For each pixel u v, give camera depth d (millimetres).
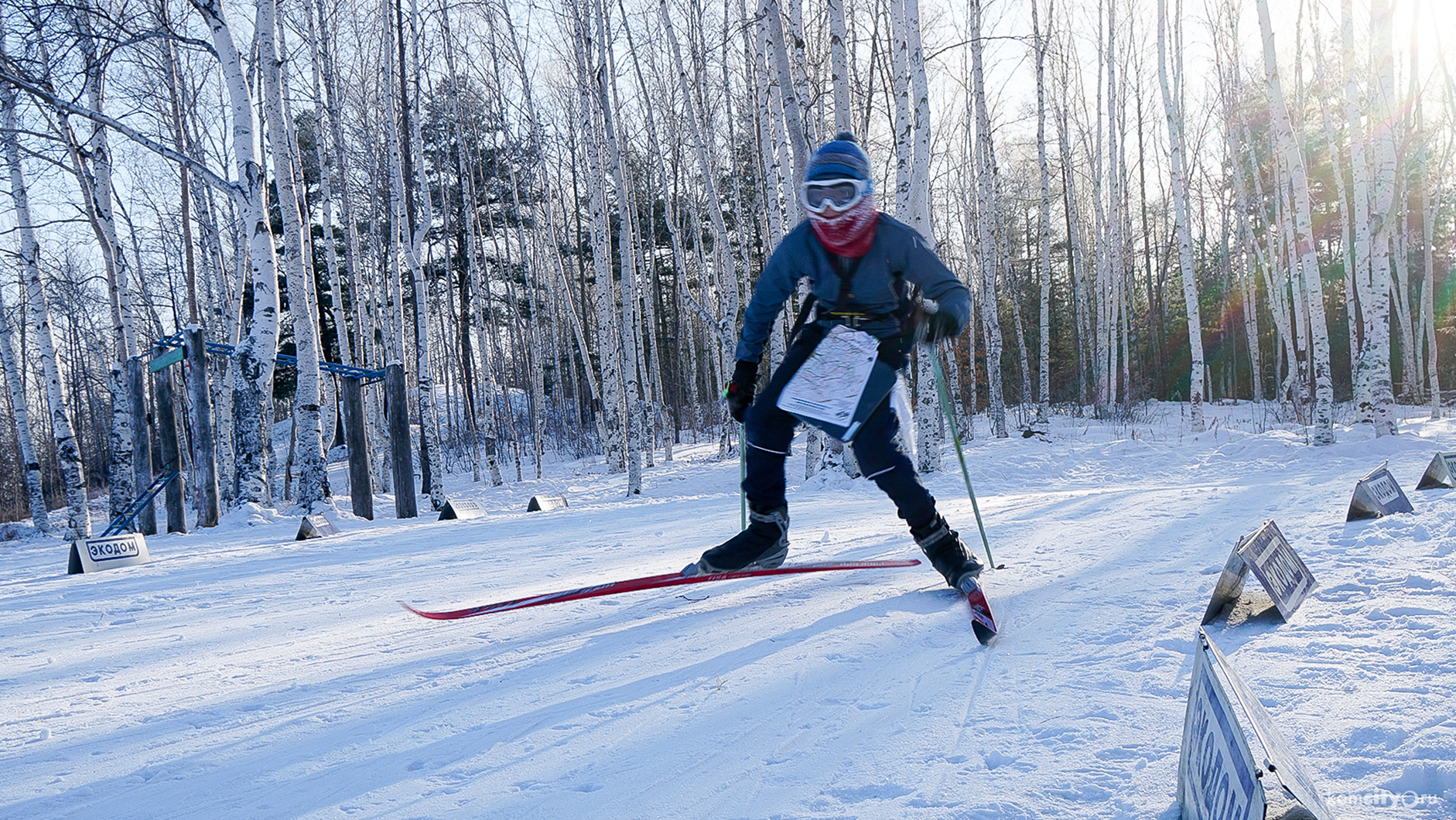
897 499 3486
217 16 13094
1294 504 6195
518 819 1960
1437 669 2346
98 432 46125
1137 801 1798
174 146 19875
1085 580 3982
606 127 16719
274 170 14031
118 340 16688
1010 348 36375
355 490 14656
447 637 3928
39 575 8633
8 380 18594
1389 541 4207
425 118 29500
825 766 2117
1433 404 21047
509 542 8203
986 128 21844
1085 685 2518
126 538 8922
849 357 3289
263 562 7926
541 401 29359
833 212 3119
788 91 13273
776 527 3670
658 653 3252
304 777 2322
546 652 3438
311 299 17344
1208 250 44594
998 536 5605
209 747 2643
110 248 16547
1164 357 38688
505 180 32000
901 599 3820
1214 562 4176
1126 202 31203
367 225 28000
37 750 2727
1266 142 33281
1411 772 1763
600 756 2303
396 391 15102
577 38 17016
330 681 3303
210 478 14117
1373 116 23094
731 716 2520
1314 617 3020
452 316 28016
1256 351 28938
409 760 2381
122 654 4180
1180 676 2525
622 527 8828
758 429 3521
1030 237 41656
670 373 40156
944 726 2305
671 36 17688
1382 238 15805
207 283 25641
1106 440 19562
